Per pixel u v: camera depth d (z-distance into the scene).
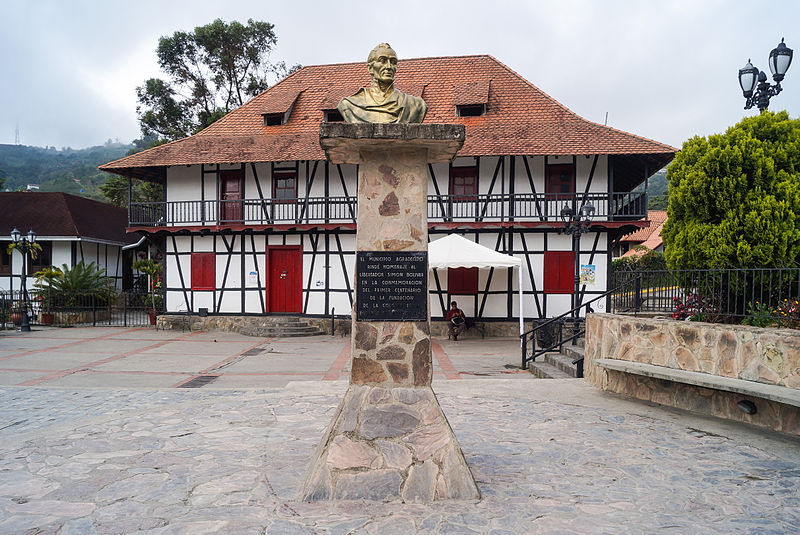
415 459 4.09
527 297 18.52
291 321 19.31
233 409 7.13
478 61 22.53
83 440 5.67
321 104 22.19
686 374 6.33
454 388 8.27
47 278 23.00
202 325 20.55
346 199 19.53
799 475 4.57
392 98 4.43
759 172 8.78
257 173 20.33
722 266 8.76
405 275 4.30
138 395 8.61
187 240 20.83
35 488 4.30
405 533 3.46
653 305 9.63
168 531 3.51
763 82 9.51
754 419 6.09
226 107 34.03
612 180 17.94
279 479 4.47
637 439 5.63
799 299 7.31
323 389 8.45
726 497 4.09
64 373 11.09
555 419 6.46
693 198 9.26
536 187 18.59
